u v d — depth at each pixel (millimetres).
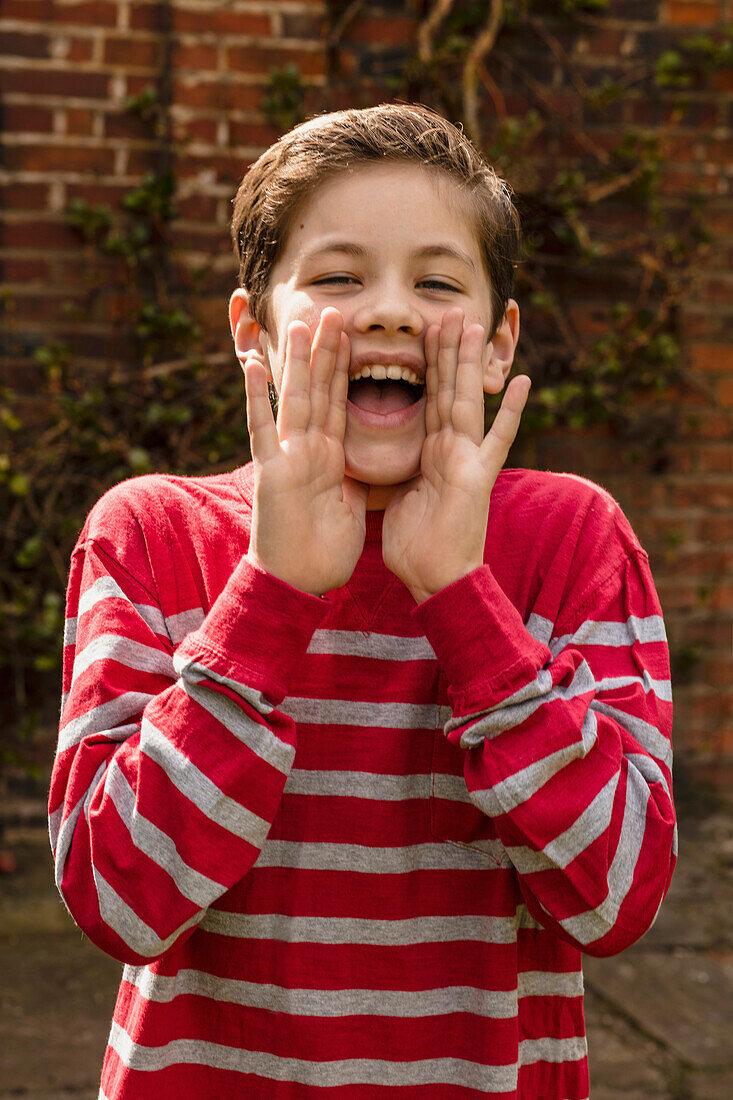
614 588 983
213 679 833
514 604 987
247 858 828
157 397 2943
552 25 3109
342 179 931
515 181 3059
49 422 2877
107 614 936
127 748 859
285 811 927
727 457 3262
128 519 987
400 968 905
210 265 2924
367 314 910
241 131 2910
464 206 960
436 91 3043
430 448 926
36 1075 1936
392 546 913
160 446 2953
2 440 2863
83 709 907
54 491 2883
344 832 920
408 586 906
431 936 913
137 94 2877
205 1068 917
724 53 3145
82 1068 1966
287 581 866
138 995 930
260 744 825
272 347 998
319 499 892
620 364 3158
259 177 1022
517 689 839
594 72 3139
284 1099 888
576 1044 971
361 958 904
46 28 2836
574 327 3180
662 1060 2041
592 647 955
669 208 3201
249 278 1027
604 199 3170
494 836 929
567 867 824
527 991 953
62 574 2904
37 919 2523
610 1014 2205
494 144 3074
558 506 1022
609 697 931
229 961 913
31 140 2852
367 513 1013
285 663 849
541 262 3137
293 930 904
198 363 2910
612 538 1008
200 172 2902
